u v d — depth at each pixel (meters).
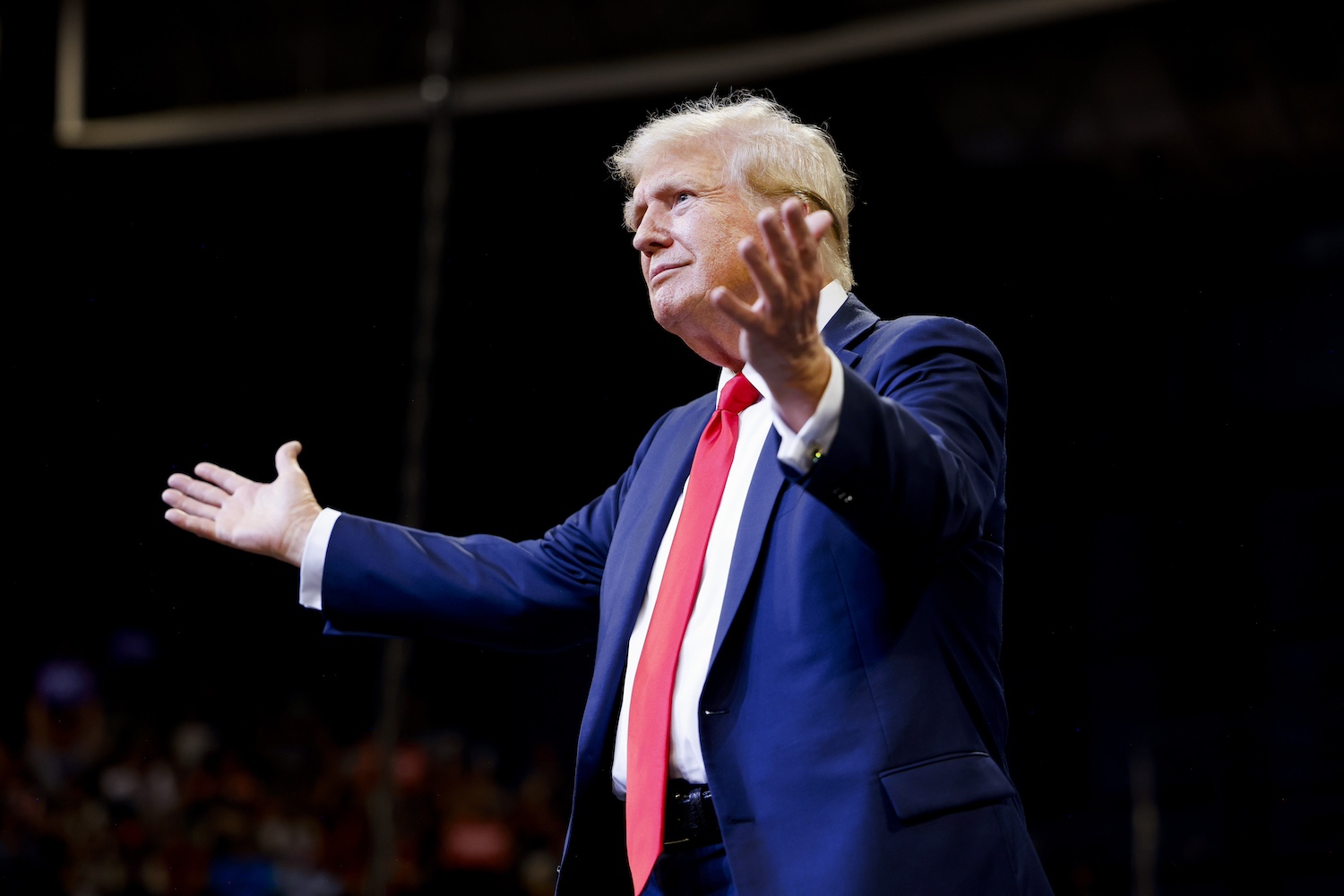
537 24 13.25
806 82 12.61
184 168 13.41
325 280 13.60
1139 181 11.79
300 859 11.22
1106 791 10.21
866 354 2.84
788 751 2.38
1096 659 10.64
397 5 13.34
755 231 3.02
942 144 12.36
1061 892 9.83
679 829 2.54
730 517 2.73
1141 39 11.49
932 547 2.29
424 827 11.60
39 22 12.86
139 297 12.88
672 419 3.33
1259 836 9.66
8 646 12.26
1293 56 11.05
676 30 12.87
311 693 13.04
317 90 13.66
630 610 2.86
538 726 13.25
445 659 13.41
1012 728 10.59
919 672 2.43
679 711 2.57
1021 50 11.88
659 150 3.15
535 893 11.45
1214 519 10.80
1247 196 11.45
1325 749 9.81
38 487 12.46
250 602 13.12
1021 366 11.86
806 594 2.47
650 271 3.08
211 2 13.30
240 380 13.20
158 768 11.62
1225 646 10.38
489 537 3.45
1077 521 11.21
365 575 3.19
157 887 10.84
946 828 2.29
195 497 3.33
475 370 13.88
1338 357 10.84
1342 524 10.40
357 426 13.58
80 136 13.09
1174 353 11.39
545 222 13.83
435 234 13.02
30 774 11.18
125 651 12.44
